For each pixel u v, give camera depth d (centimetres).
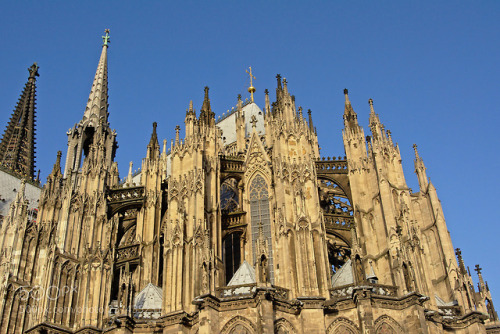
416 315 5309
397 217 6294
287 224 5984
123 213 7512
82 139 10300
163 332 5512
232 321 5212
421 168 7262
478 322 5712
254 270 5959
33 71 14262
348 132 7162
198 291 5512
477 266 6319
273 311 5281
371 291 5428
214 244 6319
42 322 5806
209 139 6988
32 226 7494
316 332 5328
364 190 6762
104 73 11356
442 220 6762
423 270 5900
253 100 10669
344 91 7550
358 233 6512
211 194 6588
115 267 6619
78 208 6781
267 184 6981
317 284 5650
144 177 7306
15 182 11688
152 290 6150
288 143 6644
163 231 7144
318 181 7725
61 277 6225
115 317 5522
